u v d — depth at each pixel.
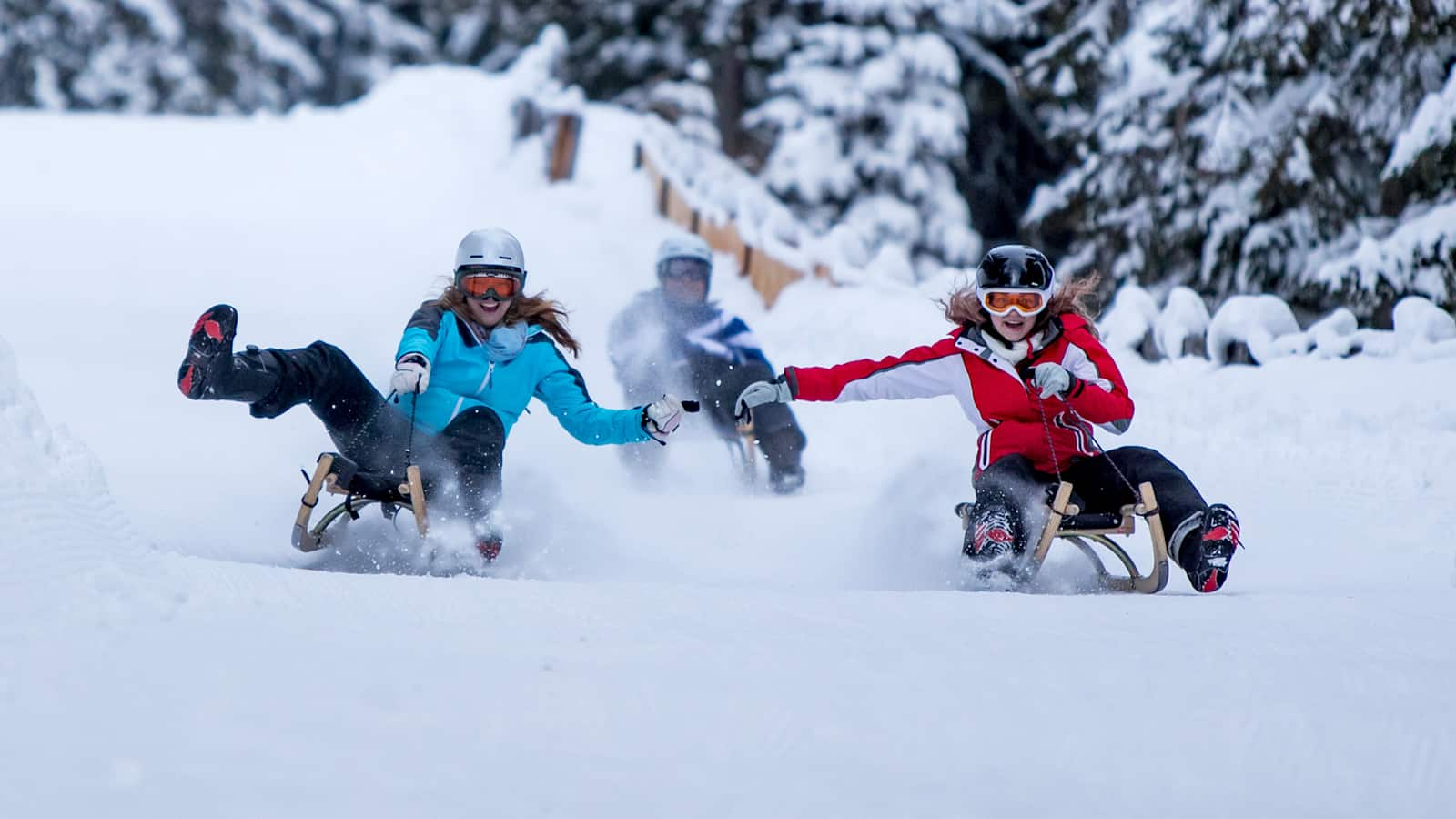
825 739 7.30
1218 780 7.07
